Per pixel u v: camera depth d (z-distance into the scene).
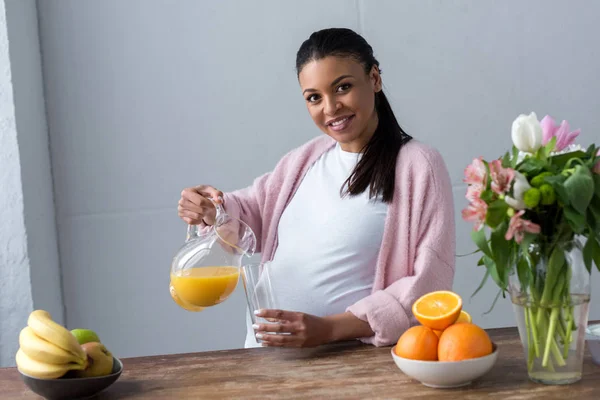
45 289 2.51
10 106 2.36
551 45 2.60
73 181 2.63
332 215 1.65
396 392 1.12
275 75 2.62
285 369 1.28
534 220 1.06
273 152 2.64
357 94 1.54
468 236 2.64
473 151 2.63
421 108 2.61
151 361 1.40
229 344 2.67
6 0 2.36
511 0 2.59
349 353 1.37
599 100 2.62
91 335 1.25
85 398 1.18
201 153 2.63
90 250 2.65
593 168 1.06
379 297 1.44
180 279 1.32
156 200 2.64
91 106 2.62
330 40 1.54
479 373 1.11
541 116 2.62
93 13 2.59
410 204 1.56
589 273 1.09
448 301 1.19
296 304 1.65
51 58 2.60
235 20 2.60
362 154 1.66
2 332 2.42
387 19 2.58
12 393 1.25
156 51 2.61
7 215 2.39
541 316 1.10
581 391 1.08
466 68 2.60
